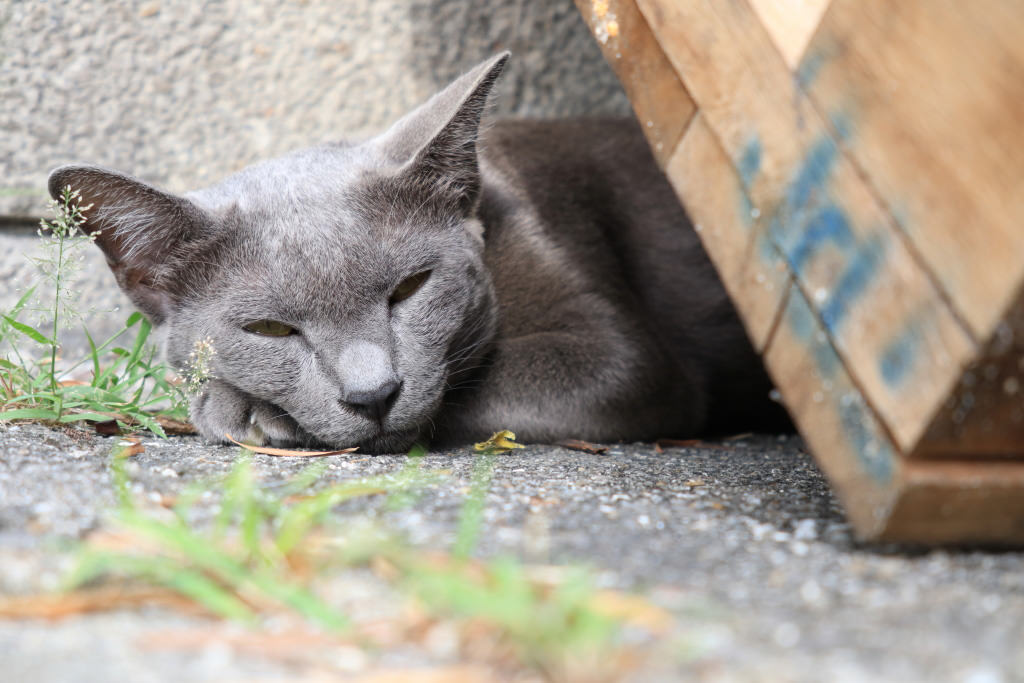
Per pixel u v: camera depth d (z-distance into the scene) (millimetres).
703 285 1026
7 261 1084
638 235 1025
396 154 931
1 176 1080
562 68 1130
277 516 787
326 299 886
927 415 743
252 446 903
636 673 674
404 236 898
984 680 666
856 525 765
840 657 699
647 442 965
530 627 688
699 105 816
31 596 736
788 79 783
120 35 1091
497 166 992
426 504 803
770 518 798
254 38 1105
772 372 792
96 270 1095
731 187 806
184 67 1099
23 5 1079
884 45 757
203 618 731
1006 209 728
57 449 865
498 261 956
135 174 1095
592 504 809
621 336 961
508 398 938
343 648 716
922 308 744
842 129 766
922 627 724
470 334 927
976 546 768
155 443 901
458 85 951
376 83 1113
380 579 746
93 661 689
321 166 925
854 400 764
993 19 734
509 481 838
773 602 736
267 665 693
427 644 718
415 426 900
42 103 1084
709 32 812
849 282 763
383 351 886
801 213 778
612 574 750
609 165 1034
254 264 893
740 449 948
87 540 763
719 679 666
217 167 1104
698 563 759
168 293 912
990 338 729
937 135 743
